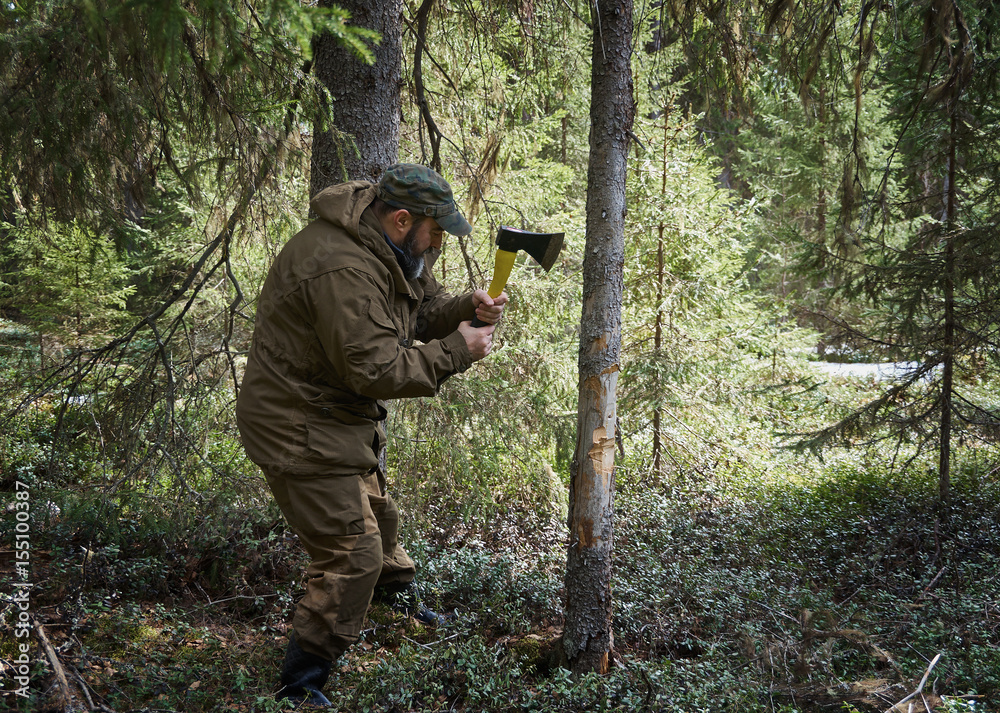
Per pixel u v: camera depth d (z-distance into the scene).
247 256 5.18
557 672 2.79
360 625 2.62
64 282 6.13
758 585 3.79
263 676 2.74
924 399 5.46
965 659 2.99
